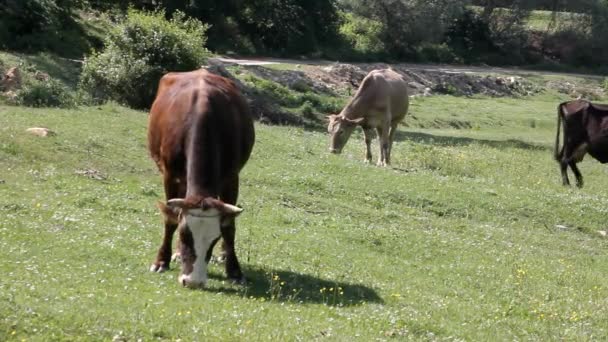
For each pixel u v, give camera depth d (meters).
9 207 14.51
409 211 19.94
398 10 74.38
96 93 31.50
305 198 19.23
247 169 21.00
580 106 27.30
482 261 16.17
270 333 9.70
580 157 27.48
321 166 22.25
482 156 33.12
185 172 11.50
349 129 26.34
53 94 27.47
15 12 39.25
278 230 15.88
